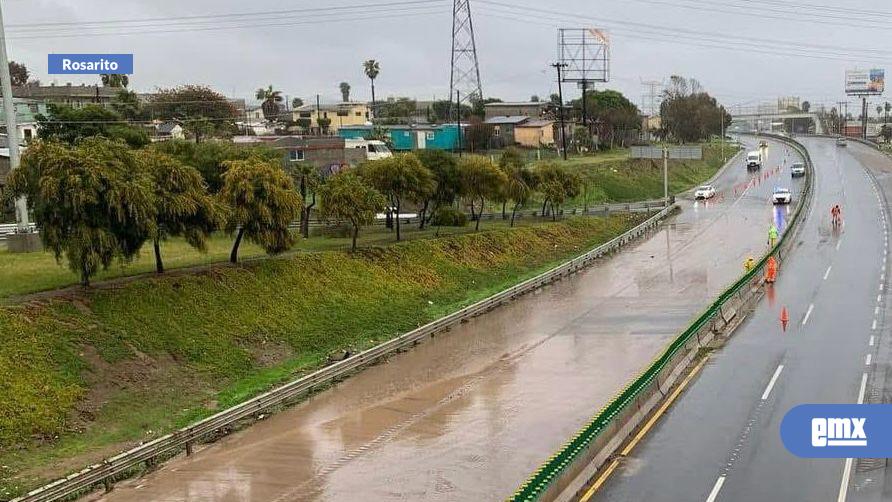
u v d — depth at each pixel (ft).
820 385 96.37
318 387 107.34
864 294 147.02
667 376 99.14
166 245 163.12
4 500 72.13
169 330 112.98
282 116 522.06
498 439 86.74
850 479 69.97
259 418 96.48
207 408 98.78
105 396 95.91
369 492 74.59
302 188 188.55
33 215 110.73
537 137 413.59
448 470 79.00
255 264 141.08
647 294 160.25
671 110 537.65
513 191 224.74
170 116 396.37
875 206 262.26
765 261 166.30
